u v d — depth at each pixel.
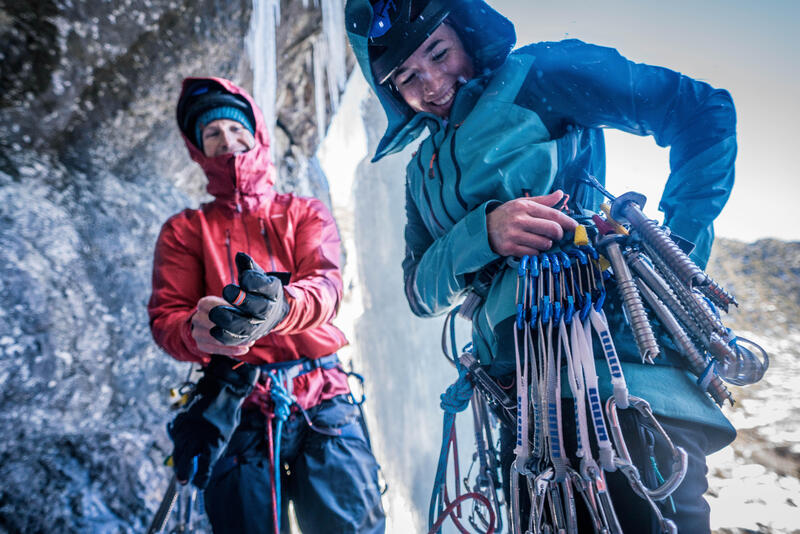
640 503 1.04
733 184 1.24
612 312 1.16
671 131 1.30
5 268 2.45
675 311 1.09
